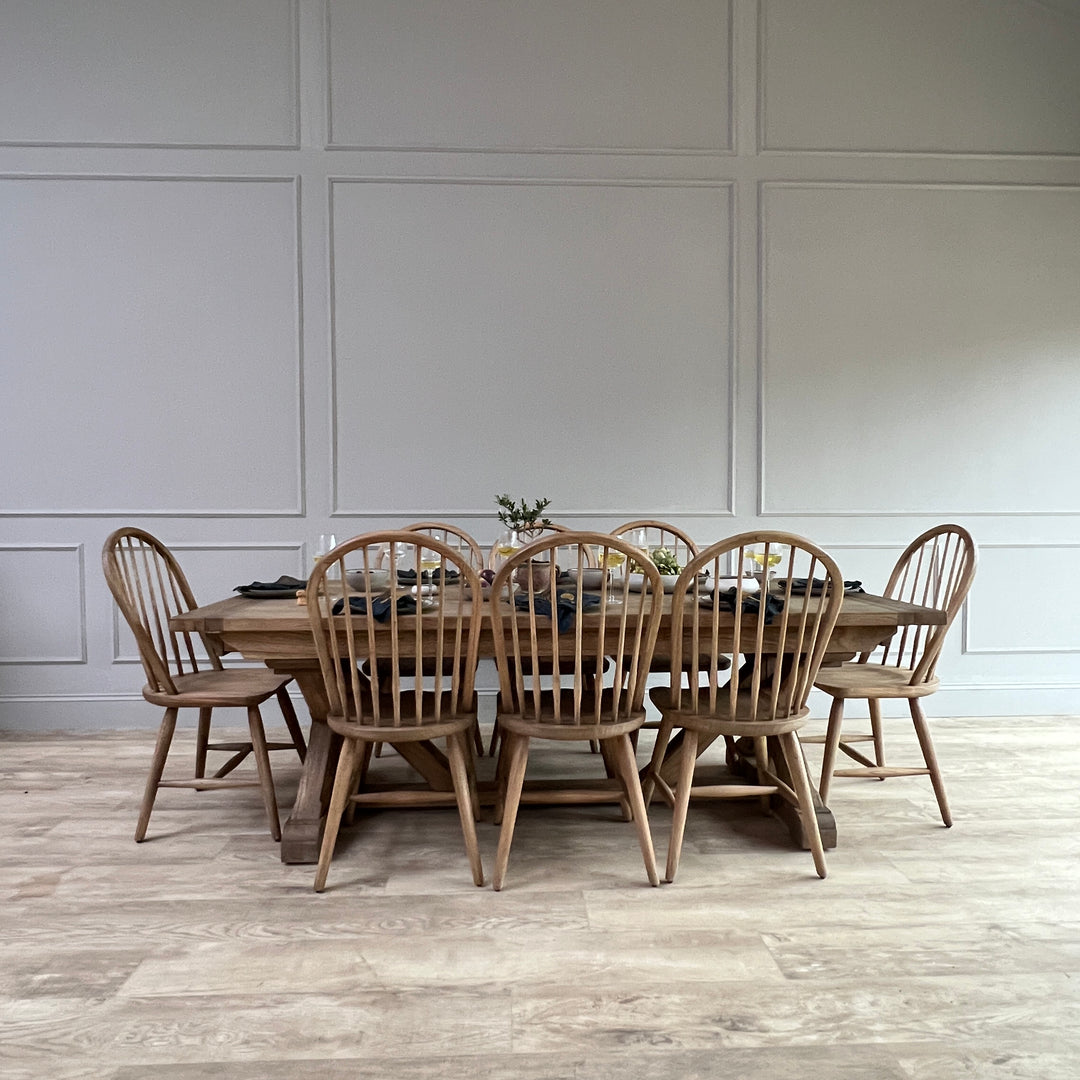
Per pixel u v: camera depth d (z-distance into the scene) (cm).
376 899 217
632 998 173
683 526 409
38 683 391
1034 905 214
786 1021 165
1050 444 417
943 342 412
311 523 398
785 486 411
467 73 394
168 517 393
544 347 401
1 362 387
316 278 394
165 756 257
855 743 361
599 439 404
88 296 389
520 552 210
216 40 388
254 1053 156
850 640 245
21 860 241
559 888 223
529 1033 162
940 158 408
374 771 324
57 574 391
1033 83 410
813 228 406
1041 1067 152
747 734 225
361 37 390
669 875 227
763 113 402
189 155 388
